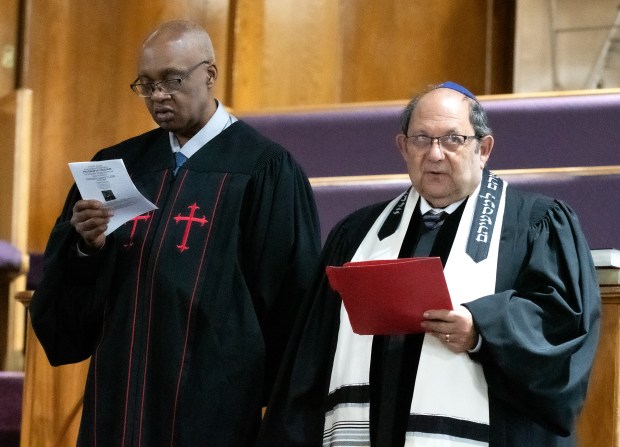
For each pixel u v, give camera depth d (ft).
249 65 28.60
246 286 15.47
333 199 21.54
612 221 20.34
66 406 19.10
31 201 28.81
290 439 14.35
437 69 28.22
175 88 15.85
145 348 15.25
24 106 25.32
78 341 16.28
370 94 28.55
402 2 28.58
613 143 21.77
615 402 15.05
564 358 13.28
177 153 16.46
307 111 23.88
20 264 24.39
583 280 13.99
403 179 21.39
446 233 14.66
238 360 15.15
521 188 20.85
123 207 15.08
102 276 15.69
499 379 13.51
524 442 13.52
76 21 29.22
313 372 14.62
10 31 29.48
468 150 14.48
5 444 21.70
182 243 15.57
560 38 26.40
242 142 16.43
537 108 22.25
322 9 28.86
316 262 15.84
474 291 14.06
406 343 14.08
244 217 15.85
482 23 28.04
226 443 14.96
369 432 13.93
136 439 14.96
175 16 28.63
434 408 13.56
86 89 28.99
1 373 22.36
